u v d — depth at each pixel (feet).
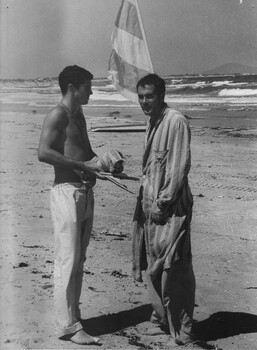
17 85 330.95
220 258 17.29
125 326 12.19
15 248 17.04
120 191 27.22
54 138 11.26
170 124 10.96
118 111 89.66
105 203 24.49
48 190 26.43
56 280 11.25
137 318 12.61
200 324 12.59
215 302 13.89
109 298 13.69
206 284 15.08
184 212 11.03
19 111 90.89
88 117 77.97
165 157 11.02
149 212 11.21
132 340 11.49
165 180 10.94
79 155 11.60
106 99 140.26
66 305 11.20
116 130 55.42
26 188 26.84
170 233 10.94
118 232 19.76
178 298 11.30
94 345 11.18
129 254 17.25
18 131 55.67
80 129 11.69
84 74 11.43
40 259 16.08
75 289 11.88
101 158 11.41
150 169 11.33
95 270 15.69
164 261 11.06
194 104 108.88
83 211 11.37
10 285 13.88
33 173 31.07
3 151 39.81
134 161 36.58
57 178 11.49
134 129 55.26
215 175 31.94
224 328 12.40
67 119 11.42
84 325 12.14
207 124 66.49
